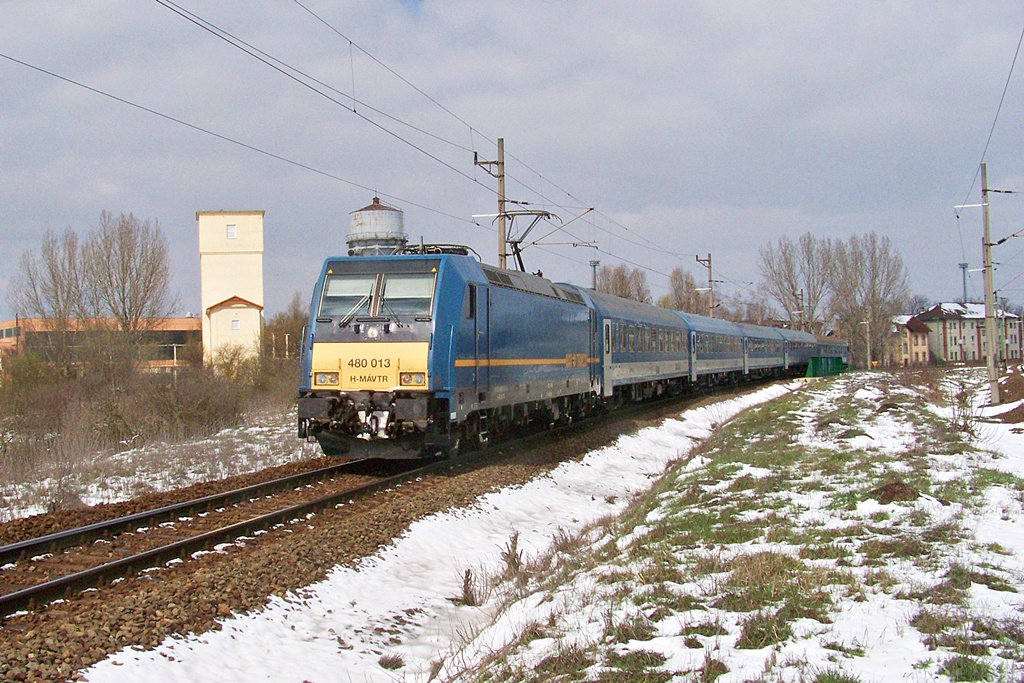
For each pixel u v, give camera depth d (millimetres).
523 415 19859
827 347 71875
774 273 83625
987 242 29609
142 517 11289
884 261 81312
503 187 27438
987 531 10008
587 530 13703
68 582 8211
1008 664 5879
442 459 17094
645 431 26578
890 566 8641
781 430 22812
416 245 16750
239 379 39094
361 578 9977
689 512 12164
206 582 8508
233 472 17375
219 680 6988
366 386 15008
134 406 24516
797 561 8938
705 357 41531
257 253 59906
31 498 14102
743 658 6359
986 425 22656
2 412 26719
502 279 18078
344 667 7715
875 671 5891
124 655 6871
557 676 6355
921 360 120625
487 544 12680
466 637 8625
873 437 19469
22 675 6301
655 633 7090
